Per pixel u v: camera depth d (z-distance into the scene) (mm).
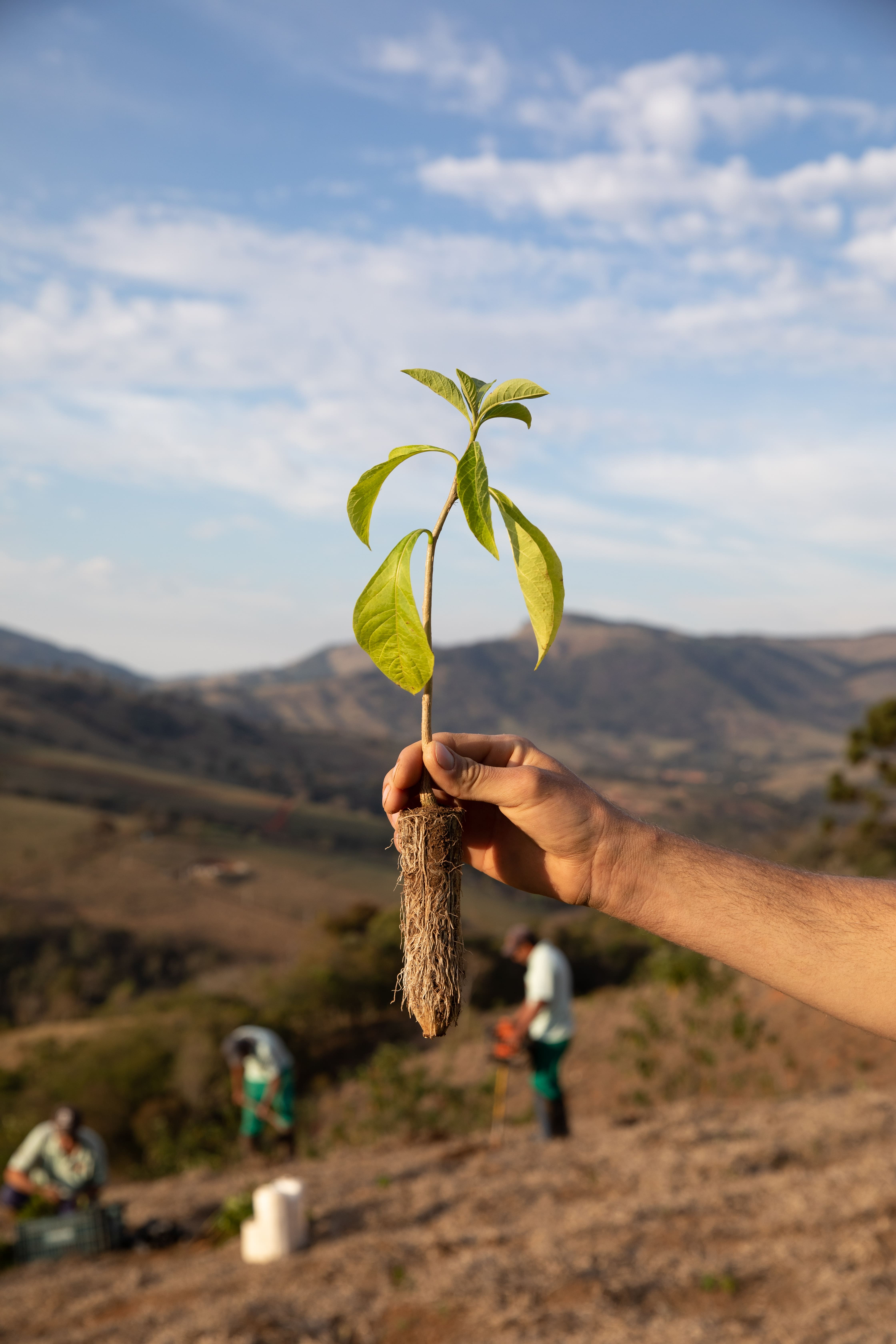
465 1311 4184
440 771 1239
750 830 86500
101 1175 7461
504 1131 9508
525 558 1245
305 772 149125
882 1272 4043
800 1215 4820
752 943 1156
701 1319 3861
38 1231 6457
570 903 1277
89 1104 16484
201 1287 5160
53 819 85188
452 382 1178
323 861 84938
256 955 58531
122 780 113812
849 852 23031
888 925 1142
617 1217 5109
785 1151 6113
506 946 7602
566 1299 4188
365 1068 14625
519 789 1229
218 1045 17531
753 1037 9977
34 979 50594
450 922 1248
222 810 105188
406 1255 5043
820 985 1121
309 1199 6617
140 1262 6164
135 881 71000
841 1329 3576
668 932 1210
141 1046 18438
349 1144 10945
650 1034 11250
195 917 64938
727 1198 5227
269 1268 5258
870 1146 6051
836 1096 8047
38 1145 7352
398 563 1222
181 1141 13438
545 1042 7344
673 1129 7227
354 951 24641
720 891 1199
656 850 1233
